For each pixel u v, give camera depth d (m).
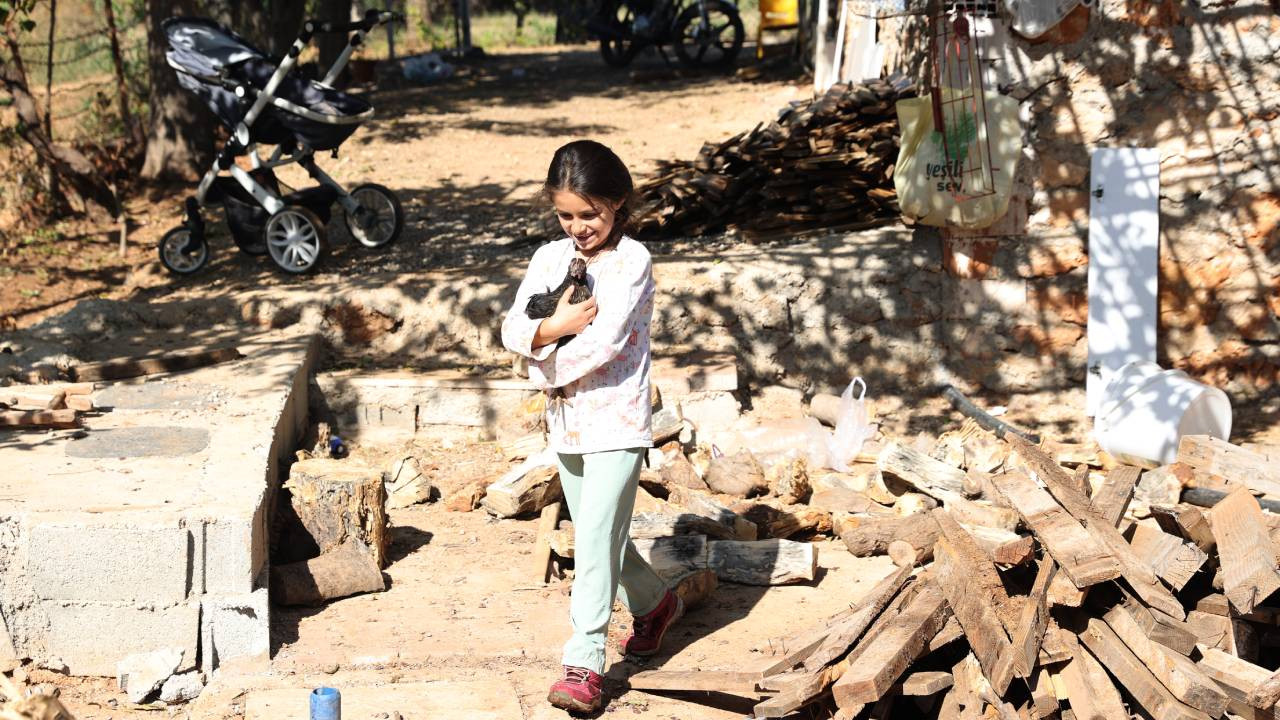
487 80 20.59
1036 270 7.19
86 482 4.64
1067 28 6.84
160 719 4.02
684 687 4.05
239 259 8.99
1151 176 6.93
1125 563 4.01
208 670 4.25
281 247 8.34
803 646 3.99
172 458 5.02
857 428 6.73
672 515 5.41
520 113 16.03
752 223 8.30
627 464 3.84
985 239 7.21
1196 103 6.87
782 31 22.28
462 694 4.08
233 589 4.28
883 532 5.42
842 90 8.93
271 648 4.38
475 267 8.12
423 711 3.95
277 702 4.00
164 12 12.23
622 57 22.08
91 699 4.12
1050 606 3.94
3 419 5.37
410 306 7.45
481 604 4.82
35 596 4.18
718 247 8.12
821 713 3.79
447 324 7.46
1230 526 4.22
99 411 5.78
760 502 5.81
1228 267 7.07
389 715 3.90
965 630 3.84
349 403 7.05
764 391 7.51
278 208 8.24
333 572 4.81
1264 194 6.95
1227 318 7.15
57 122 14.16
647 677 4.17
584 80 20.23
